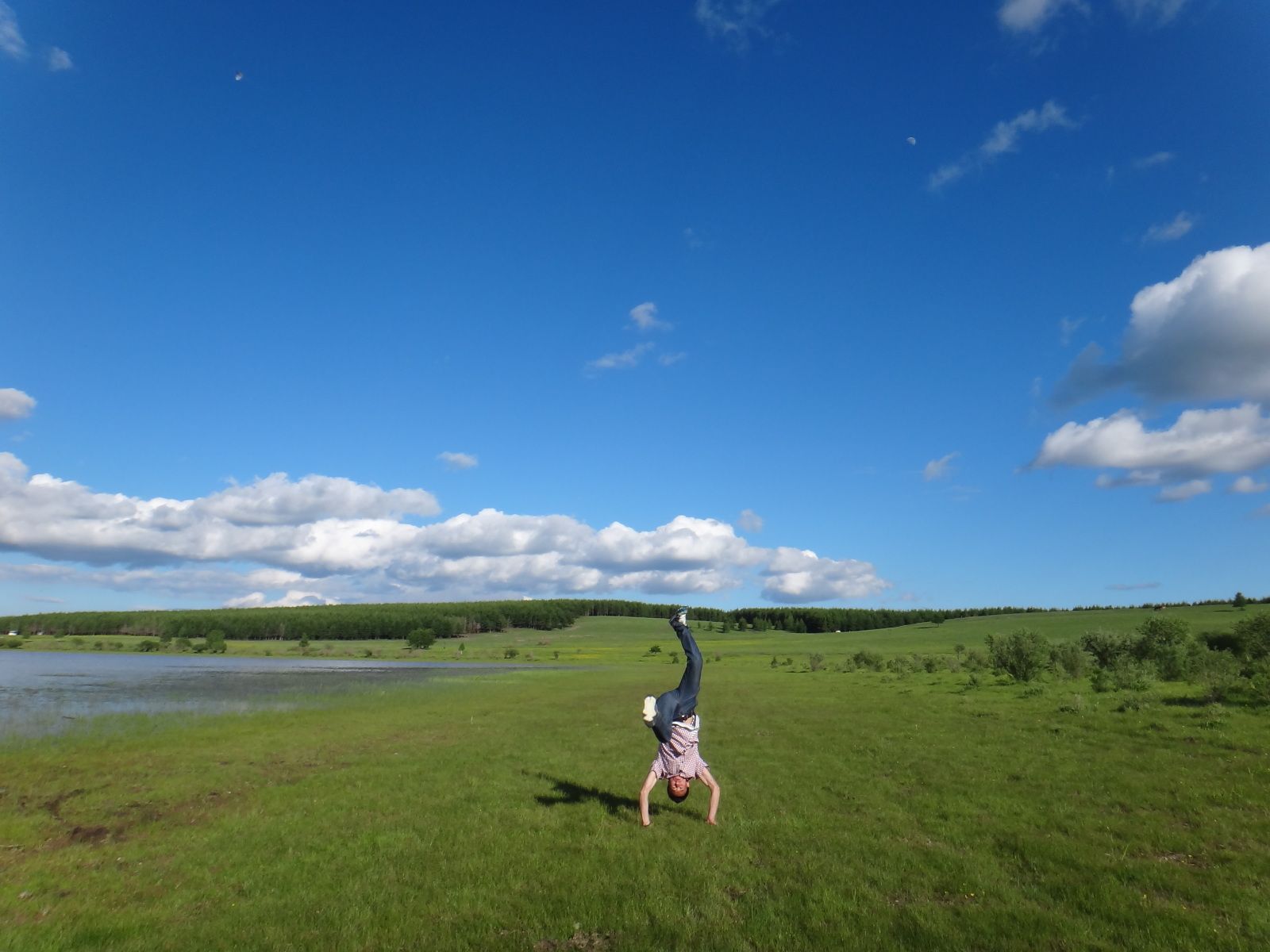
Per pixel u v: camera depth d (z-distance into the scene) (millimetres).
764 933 7344
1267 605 115500
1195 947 6797
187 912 8359
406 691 43156
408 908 8250
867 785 14094
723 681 46531
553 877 9109
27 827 12203
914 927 7363
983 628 122312
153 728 25328
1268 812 11203
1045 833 10602
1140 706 22406
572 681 50719
